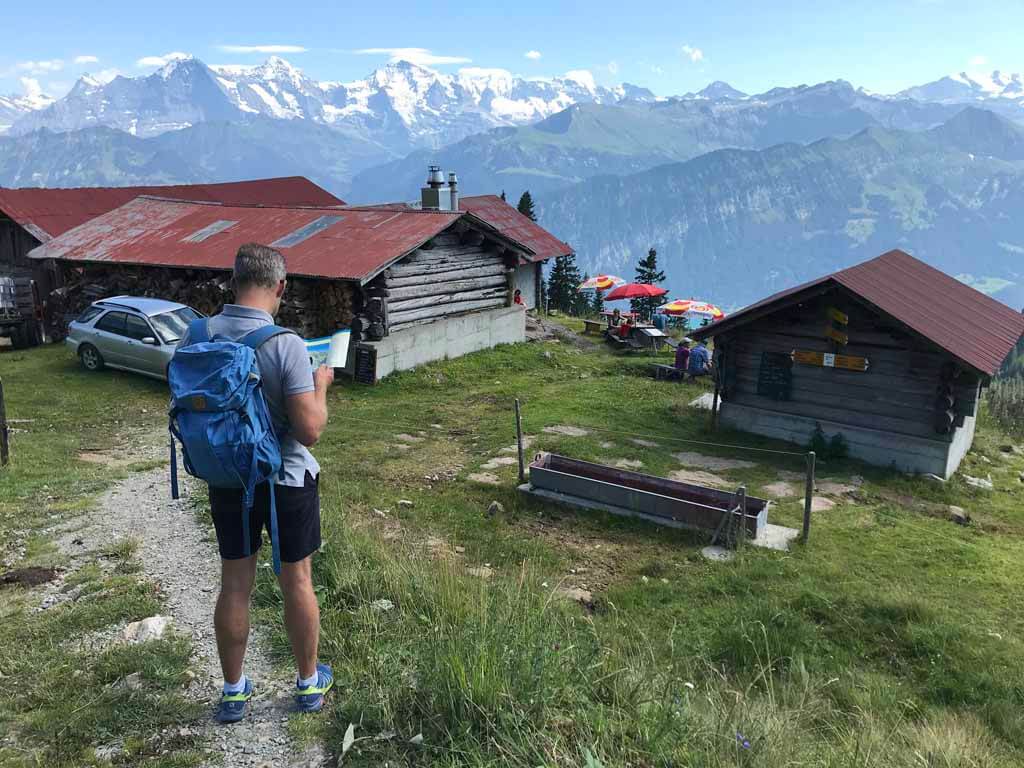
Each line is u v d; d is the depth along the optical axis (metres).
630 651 5.85
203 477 3.14
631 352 31.41
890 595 8.64
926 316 16.39
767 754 3.88
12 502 8.82
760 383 18.05
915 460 16.12
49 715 3.89
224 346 3.07
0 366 21.64
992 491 15.83
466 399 20.55
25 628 5.14
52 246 26.94
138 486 9.67
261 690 4.14
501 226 41.31
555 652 4.27
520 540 10.17
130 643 4.85
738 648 7.12
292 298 21.62
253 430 3.05
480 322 26.50
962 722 6.26
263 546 6.32
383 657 4.38
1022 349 71.88
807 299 16.53
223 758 3.54
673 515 11.04
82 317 21.16
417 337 23.25
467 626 4.57
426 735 3.70
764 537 10.88
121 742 3.69
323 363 3.41
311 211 26.25
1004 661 7.39
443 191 30.59
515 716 3.71
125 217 28.55
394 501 11.27
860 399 16.80
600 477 12.31
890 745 4.85
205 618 5.31
